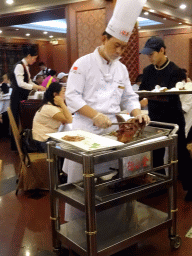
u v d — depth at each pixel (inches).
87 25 213.0
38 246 89.4
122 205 89.7
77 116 83.6
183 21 364.5
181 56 459.8
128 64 215.5
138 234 75.6
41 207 117.6
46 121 135.7
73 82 77.4
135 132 73.2
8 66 491.2
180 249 85.4
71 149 69.0
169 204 83.2
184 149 118.2
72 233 78.9
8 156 197.2
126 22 70.4
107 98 79.4
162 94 103.1
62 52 544.1
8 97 259.0
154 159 121.9
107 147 64.9
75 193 74.9
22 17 265.9
